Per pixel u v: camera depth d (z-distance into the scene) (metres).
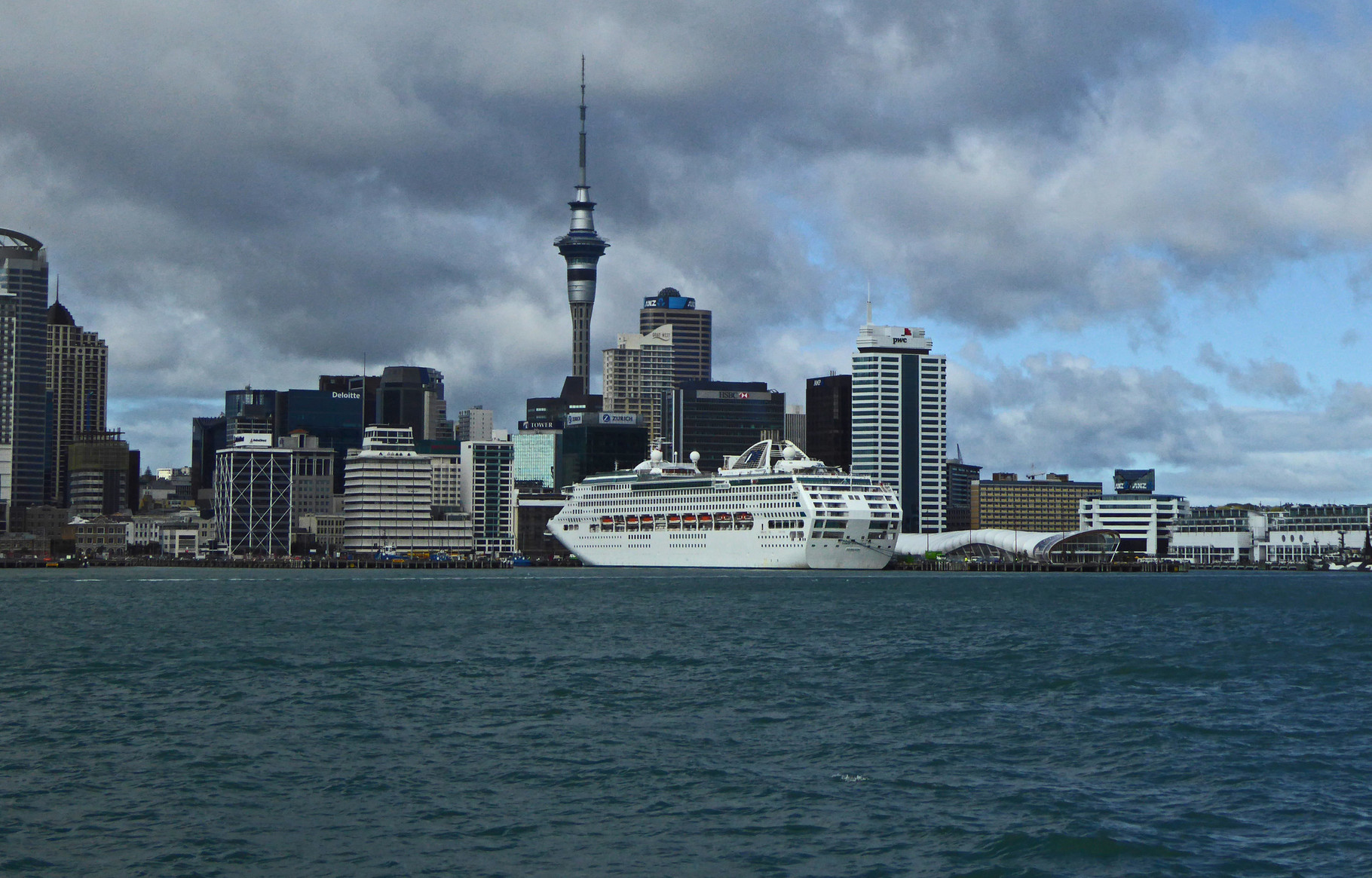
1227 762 101.75
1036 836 80.75
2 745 109.62
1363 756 103.94
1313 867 74.81
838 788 93.75
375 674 156.12
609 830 83.38
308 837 81.81
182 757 104.56
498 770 99.62
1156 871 74.44
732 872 75.06
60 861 76.94
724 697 135.88
